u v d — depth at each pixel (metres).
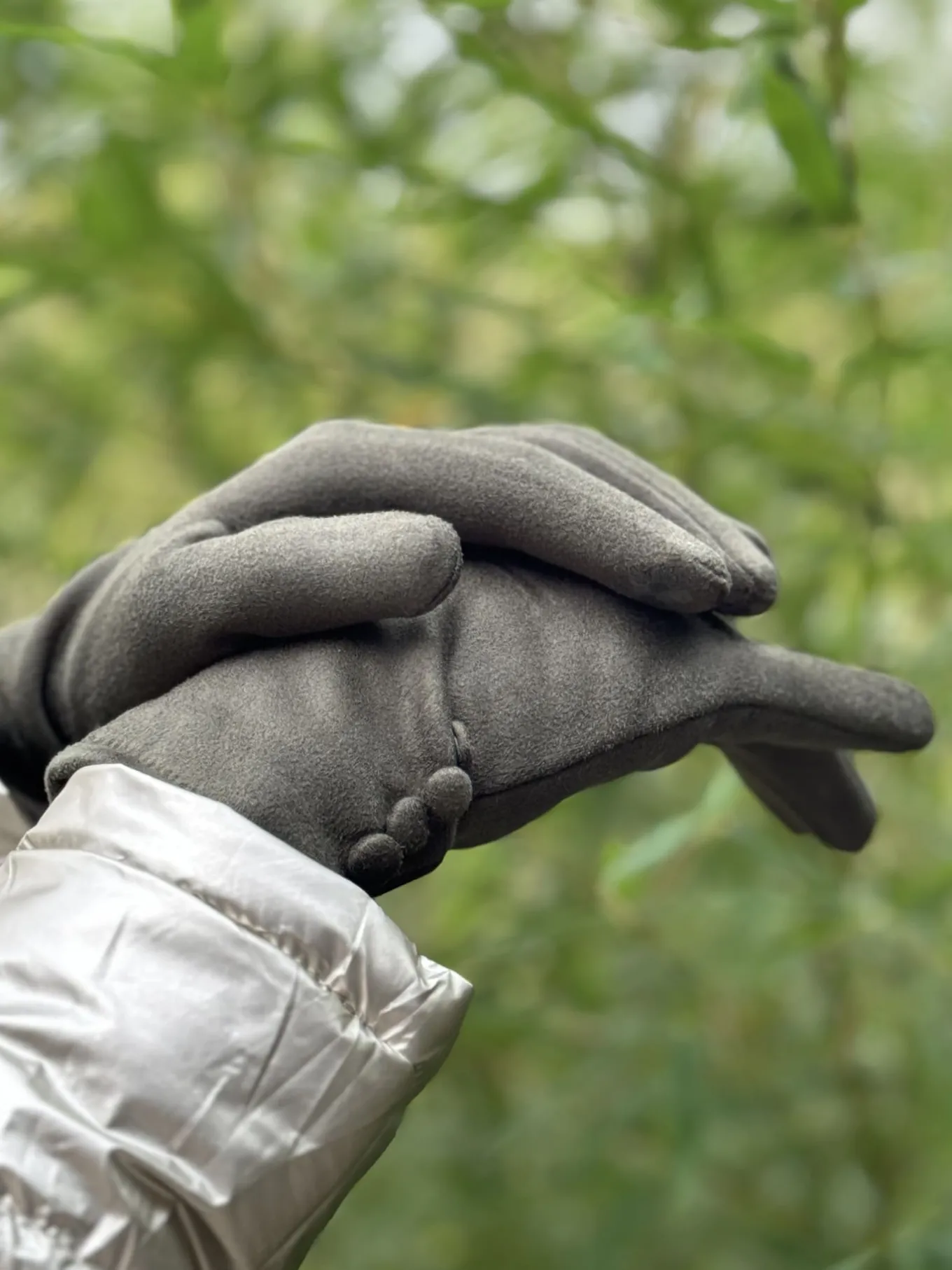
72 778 0.64
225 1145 0.60
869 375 1.05
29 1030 0.61
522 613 0.67
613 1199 1.25
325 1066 0.61
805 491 1.16
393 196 1.23
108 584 0.70
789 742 0.70
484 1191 1.37
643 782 1.35
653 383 1.17
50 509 1.47
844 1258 1.23
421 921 1.49
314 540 0.65
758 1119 1.24
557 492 0.66
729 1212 1.32
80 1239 0.60
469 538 0.67
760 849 1.12
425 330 1.36
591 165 1.18
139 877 0.62
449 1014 0.62
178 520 0.68
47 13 1.21
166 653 0.66
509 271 1.43
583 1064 1.24
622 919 1.19
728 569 0.66
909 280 1.10
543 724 0.66
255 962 0.62
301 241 1.37
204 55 0.95
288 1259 0.62
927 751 1.23
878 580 1.11
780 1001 1.29
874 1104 1.22
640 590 0.66
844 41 0.92
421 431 0.69
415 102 1.24
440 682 0.65
